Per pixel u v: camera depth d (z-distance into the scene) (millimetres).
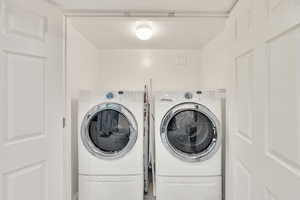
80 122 2123
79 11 1830
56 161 1539
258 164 1157
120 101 2146
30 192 1366
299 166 803
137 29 2211
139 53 3352
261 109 1114
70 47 2150
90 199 2121
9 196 1245
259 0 1135
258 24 1149
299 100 796
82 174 2127
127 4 1700
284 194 899
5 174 1230
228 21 1854
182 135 2133
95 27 2246
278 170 948
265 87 1072
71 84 2174
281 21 910
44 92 1465
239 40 1484
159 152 2111
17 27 1290
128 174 2137
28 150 1353
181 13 1884
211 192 2096
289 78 860
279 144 943
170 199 2102
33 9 1385
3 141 1216
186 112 2131
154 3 1680
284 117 901
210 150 2094
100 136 2162
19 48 1295
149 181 2717
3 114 1216
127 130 2170
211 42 2803
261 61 1112
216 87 2590
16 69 1286
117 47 3197
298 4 789
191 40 2791
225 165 2078
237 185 1543
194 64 3371
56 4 1662
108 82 3357
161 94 2127
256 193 1188
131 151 2139
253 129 1225
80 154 2125
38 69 1421
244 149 1388
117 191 2129
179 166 2100
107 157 2121
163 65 3379
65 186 1930
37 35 1415
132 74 3371
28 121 1353
